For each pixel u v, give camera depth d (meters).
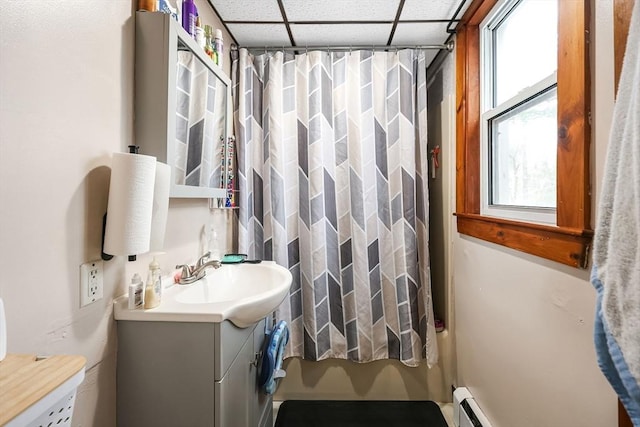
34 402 0.41
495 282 1.20
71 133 0.68
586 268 0.75
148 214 0.77
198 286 1.08
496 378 1.19
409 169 1.63
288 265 1.68
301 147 1.67
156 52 0.90
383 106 1.66
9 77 0.55
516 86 1.22
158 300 0.84
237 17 1.44
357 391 1.68
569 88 0.79
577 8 0.76
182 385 0.80
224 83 1.40
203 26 1.24
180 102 1.03
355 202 1.63
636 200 0.47
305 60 1.67
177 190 0.99
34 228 0.60
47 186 0.62
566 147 0.80
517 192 1.19
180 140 1.04
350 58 1.67
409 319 1.62
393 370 1.68
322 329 1.64
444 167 1.72
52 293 0.64
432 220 1.92
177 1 1.09
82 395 0.71
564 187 0.81
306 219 1.66
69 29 0.67
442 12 1.40
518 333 1.05
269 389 1.16
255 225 1.69
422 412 1.59
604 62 0.70
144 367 0.81
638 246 0.47
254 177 1.69
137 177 0.73
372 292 1.66
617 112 0.53
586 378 0.76
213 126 1.31
